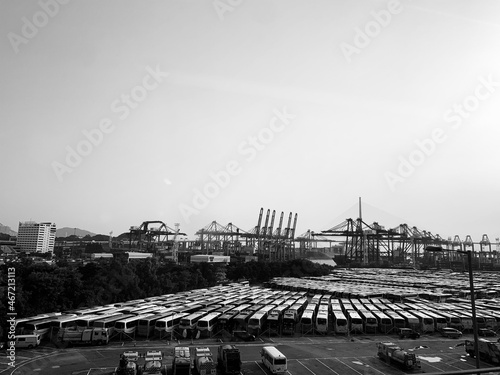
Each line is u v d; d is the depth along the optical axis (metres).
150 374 39.75
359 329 67.00
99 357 48.97
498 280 158.12
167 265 139.00
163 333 59.53
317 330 66.00
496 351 47.81
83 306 82.75
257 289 119.75
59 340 54.88
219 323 64.25
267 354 46.19
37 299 72.62
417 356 52.22
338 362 49.44
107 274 97.88
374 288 121.06
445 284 136.38
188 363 42.00
